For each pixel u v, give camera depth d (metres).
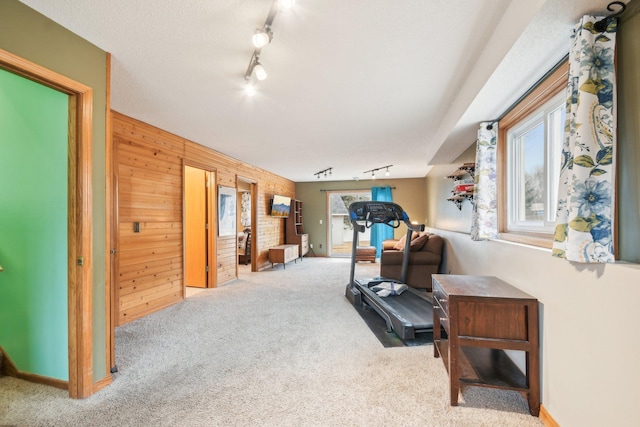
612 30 1.26
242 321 3.25
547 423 1.55
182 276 4.12
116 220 3.10
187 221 4.91
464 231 4.05
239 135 3.97
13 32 1.49
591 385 1.25
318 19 1.65
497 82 1.92
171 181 3.91
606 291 1.17
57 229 1.93
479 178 2.66
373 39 1.85
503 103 2.26
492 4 1.55
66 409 1.73
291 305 3.85
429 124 3.51
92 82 1.90
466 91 2.39
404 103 2.87
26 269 2.00
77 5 1.54
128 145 3.26
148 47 1.94
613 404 1.13
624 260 1.23
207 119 3.32
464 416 1.64
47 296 1.97
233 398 1.83
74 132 1.83
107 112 2.00
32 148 1.96
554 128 1.97
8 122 1.99
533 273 1.71
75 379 1.85
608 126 1.24
